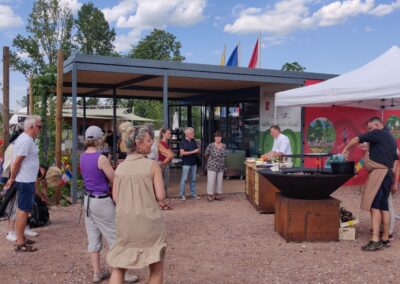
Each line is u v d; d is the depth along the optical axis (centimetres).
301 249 580
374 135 573
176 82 1213
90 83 1245
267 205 818
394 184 598
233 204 920
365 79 755
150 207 342
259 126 1301
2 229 698
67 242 616
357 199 976
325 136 1160
